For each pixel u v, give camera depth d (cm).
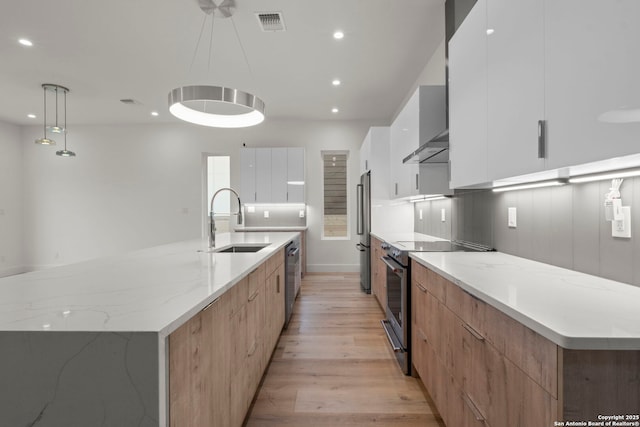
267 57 376
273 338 257
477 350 124
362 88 473
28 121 619
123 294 116
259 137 637
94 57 371
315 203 632
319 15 296
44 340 83
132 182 646
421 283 201
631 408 78
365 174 467
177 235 646
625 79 83
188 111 247
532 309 95
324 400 202
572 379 78
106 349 82
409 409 193
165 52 362
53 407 83
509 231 205
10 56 368
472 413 129
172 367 91
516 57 133
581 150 98
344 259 632
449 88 215
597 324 83
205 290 122
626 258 123
